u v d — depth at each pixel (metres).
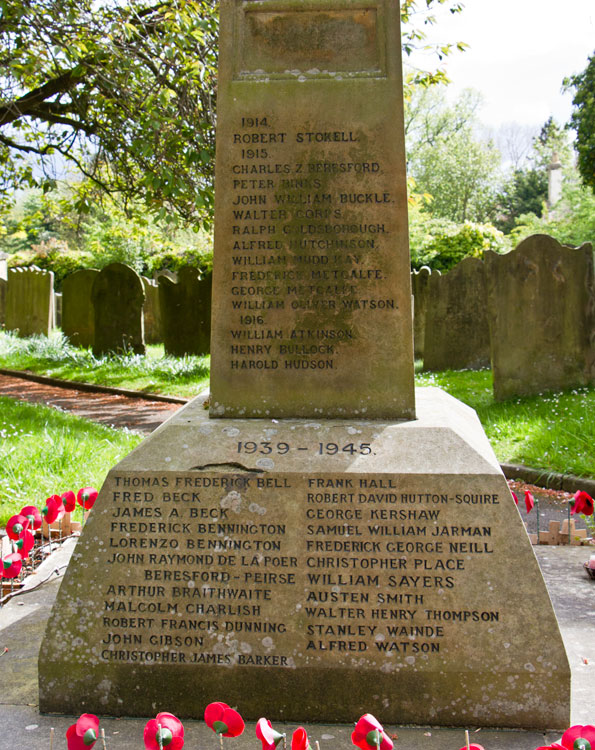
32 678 2.86
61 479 5.61
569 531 4.58
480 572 2.58
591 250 8.83
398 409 2.93
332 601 2.61
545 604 2.55
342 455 2.70
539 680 2.52
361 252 2.93
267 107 2.95
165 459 2.74
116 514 2.70
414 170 45.88
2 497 5.28
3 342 17.73
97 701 2.63
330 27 2.98
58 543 4.61
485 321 12.58
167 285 15.15
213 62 8.66
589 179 21.48
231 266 2.96
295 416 2.96
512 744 2.43
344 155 2.93
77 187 12.00
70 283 17.94
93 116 10.02
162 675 2.62
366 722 2.04
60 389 13.20
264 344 2.96
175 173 8.49
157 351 17.28
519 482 6.43
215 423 2.87
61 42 7.80
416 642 2.56
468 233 25.14
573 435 6.79
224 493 2.68
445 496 2.62
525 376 8.94
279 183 2.95
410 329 2.92
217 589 2.64
